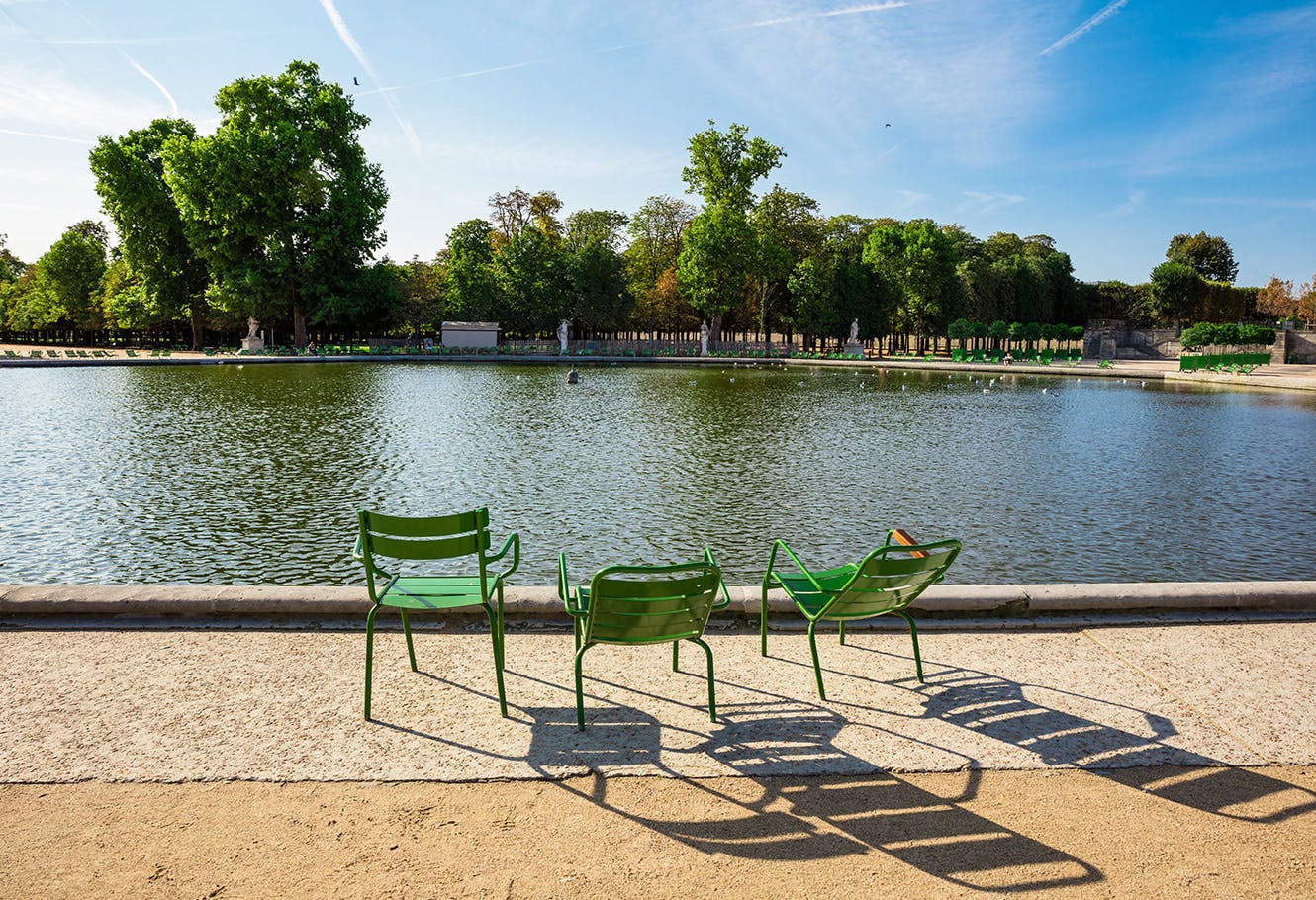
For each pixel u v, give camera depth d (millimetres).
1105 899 3131
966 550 11398
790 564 10539
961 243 94375
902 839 3531
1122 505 14039
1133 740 4473
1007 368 53562
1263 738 4508
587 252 67812
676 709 4816
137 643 5707
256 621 6129
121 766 4062
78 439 19438
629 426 23578
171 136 53438
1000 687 5164
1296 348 61938
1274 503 14266
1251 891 3188
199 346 61469
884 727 4613
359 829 3559
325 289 54656
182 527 11945
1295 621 6355
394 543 4715
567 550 11094
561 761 4191
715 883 3203
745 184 63594
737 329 81375
